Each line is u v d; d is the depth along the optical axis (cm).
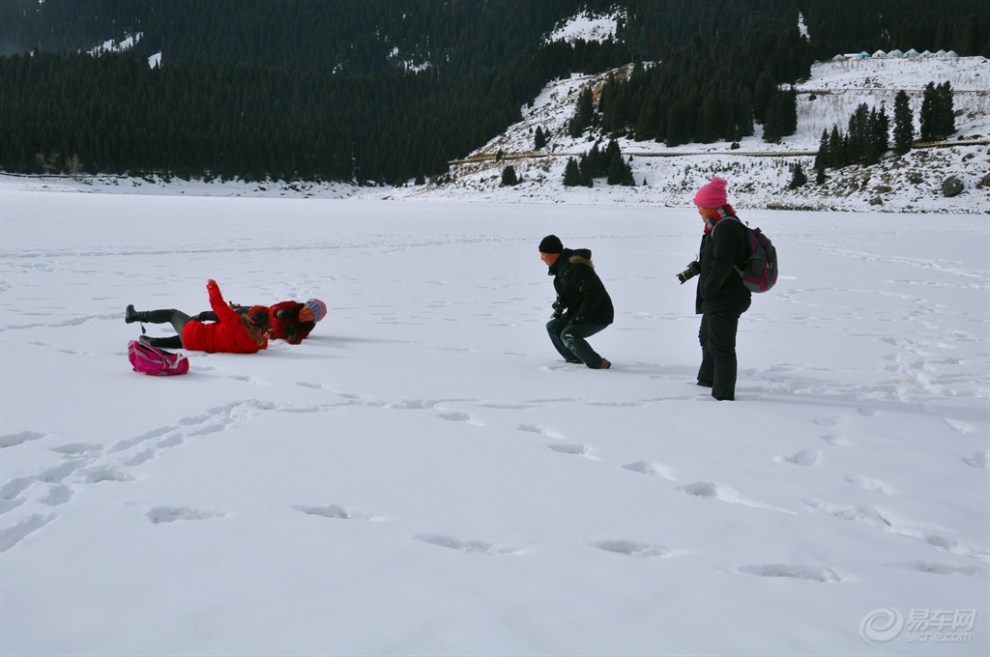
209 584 280
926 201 7281
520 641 243
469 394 592
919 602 276
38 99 14400
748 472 424
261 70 18250
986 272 1725
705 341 634
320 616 257
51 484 376
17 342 780
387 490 380
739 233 570
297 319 812
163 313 768
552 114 14750
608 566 300
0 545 314
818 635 251
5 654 234
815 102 11181
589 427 508
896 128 8356
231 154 13862
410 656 234
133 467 405
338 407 543
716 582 288
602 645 241
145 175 13138
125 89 15175
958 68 11650
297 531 328
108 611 260
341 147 15050
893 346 852
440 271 1619
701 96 11088
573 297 715
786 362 758
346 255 1923
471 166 12388
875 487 413
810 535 338
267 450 439
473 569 295
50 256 1698
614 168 9575
